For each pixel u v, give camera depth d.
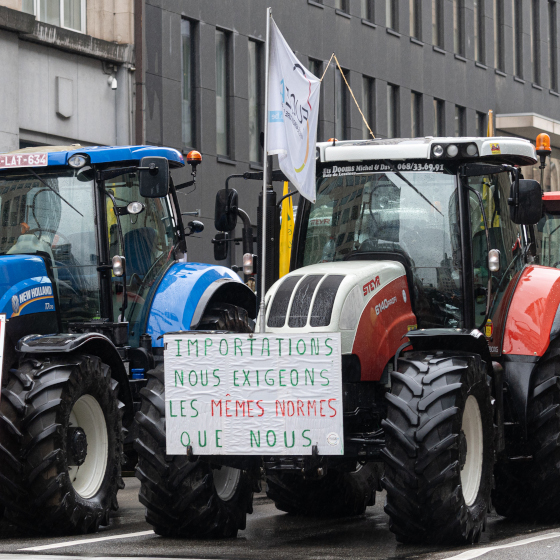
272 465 15.38
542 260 25.45
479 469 15.94
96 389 17.38
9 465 16.34
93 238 19.81
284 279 16.16
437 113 66.69
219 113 50.81
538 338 17.55
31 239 19.86
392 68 61.50
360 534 16.95
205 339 15.39
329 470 18.88
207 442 15.33
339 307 15.53
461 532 15.12
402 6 62.53
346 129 57.62
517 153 17.30
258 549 15.20
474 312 16.86
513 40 74.81
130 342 20.45
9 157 19.94
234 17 51.00
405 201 17.03
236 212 17.83
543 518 18.31
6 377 17.16
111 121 44.66
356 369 15.67
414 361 15.52
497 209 17.77
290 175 16.11
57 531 16.69
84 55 43.22
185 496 16.03
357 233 17.14
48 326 18.50
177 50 47.59
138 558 14.20
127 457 21.19
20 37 40.31
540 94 77.88
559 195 25.36
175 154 21.06
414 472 14.88
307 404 14.98
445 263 16.84
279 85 16.11
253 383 15.18
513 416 17.53
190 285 20.89
